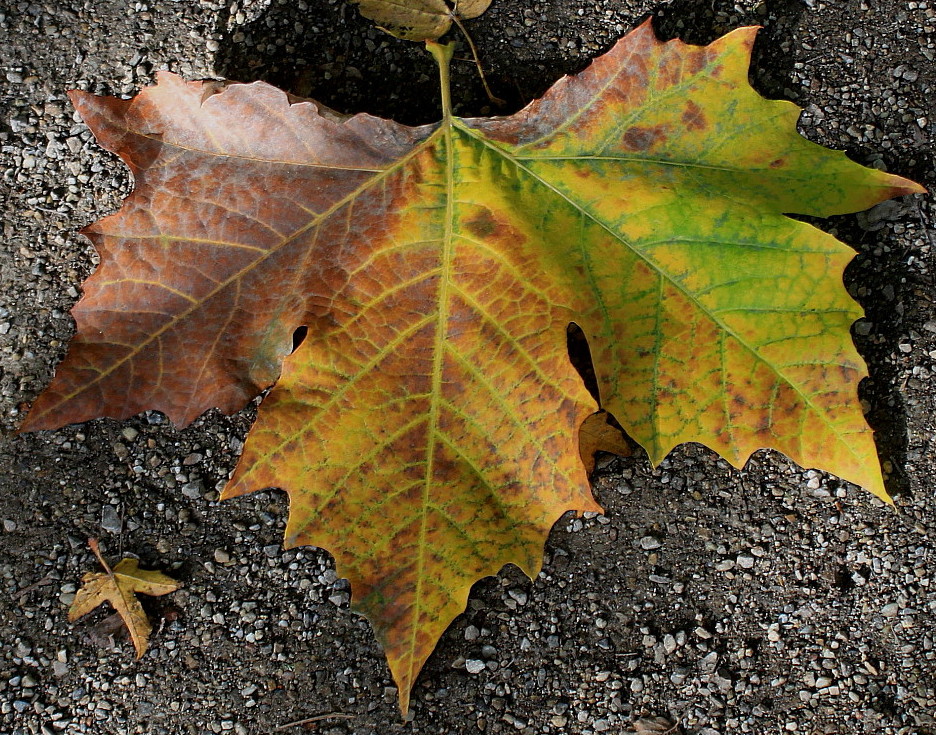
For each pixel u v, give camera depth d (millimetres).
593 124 608
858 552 662
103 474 662
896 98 667
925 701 657
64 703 657
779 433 605
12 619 658
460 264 599
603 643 662
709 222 603
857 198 607
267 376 602
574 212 604
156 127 597
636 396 604
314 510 594
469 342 596
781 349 601
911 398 662
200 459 664
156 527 662
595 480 664
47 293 663
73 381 592
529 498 600
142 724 657
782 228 602
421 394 596
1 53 666
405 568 599
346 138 602
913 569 660
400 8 634
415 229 600
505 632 661
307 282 598
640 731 658
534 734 659
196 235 597
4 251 663
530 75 668
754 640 662
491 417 597
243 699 657
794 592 662
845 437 603
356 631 660
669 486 664
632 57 605
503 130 608
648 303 603
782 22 668
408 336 596
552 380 596
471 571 601
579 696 660
